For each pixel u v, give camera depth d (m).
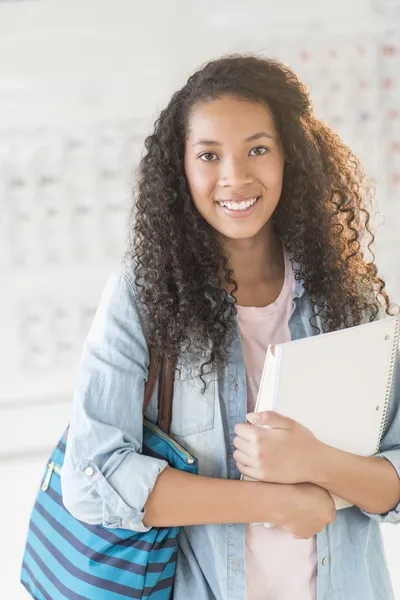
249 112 1.18
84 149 2.57
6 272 2.59
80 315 2.67
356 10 2.71
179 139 1.28
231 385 1.23
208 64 1.24
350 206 1.37
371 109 2.78
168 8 2.57
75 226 2.60
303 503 1.14
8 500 2.49
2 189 2.53
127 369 1.18
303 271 1.31
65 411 2.71
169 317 1.21
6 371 2.66
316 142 1.34
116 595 1.16
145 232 1.29
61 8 2.49
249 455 1.14
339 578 1.24
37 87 2.51
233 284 1.29
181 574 1.24
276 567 1.22
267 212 1.23
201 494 1.13
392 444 1.29
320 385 1.13
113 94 2.57
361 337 1.14
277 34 2.67
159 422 1.24
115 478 1.14
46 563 1.26
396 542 2.36
